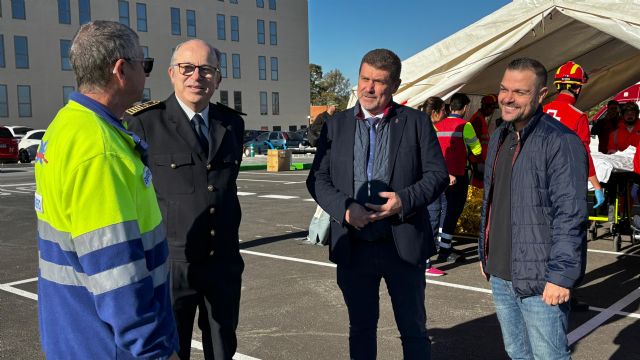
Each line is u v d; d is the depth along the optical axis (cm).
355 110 296
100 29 177
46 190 167
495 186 270
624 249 695
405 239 279
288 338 417
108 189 163
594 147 1038
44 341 174
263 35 5491
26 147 2553
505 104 254
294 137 3456
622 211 681
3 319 462
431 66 648
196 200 271
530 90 247
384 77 280
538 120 255
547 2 589
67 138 164
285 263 651
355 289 296
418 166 289
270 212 1050
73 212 161
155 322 167
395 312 296
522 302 256
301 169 2227
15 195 1331
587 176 242
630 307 475
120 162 169
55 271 170
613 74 977
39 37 4078
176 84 276
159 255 187
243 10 5303
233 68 5269
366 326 299
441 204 635
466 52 628
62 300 169
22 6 3994
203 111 282
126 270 162
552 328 248
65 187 161
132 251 164
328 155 300
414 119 289
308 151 3119
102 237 161
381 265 288
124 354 172
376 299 301
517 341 271
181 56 272
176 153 272
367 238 286
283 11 5638
